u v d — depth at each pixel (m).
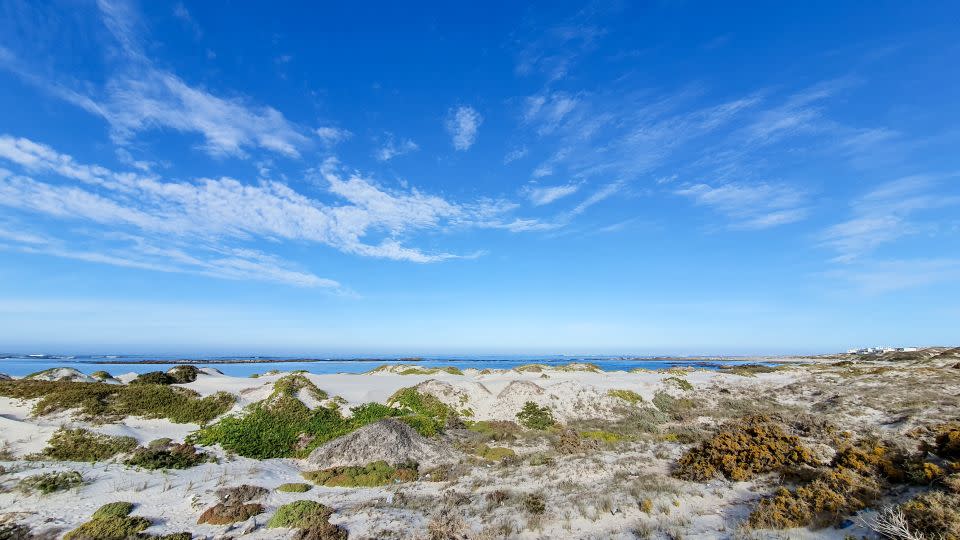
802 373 49.88
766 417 25.95
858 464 15.35
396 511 16.72
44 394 28.94
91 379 39.41
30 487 17.88
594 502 15.84
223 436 26.47
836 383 40.69
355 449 24.69
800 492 13.80
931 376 38.34
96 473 20.30
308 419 29.97
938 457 14.52
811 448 18.84
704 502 15.30
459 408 34.94
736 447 19.12
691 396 38.91
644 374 53.16
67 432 23.97
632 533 13.13
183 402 30.50
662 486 17.02
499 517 15.27
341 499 18.64
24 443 22.59
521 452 25.94
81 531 14.07
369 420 30.41
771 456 18.05
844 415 27.95
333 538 14.02
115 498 17.64
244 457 24.72
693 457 19.80
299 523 15.26
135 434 25.58
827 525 11.85
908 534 9.66
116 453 22.97
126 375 47.94
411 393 36.22
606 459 22.81
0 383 30.25
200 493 18.55
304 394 33.62
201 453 24.06
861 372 44.84
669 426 30.92
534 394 36.84
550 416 33.41
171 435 26.42
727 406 36.38
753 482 16.72
